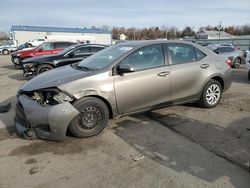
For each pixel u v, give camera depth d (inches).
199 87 220.4
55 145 165.5
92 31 2265.0
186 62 213.5
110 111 183.9
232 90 313.9
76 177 131.3
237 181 125.7
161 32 3528.5
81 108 169.3
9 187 124.3
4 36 2967.5
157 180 127.5
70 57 430.6
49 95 164.1
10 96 303.3
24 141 172.1
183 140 170.2
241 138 171.8
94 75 175.0
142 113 209.0
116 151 157.2
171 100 207.5
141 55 193.6
